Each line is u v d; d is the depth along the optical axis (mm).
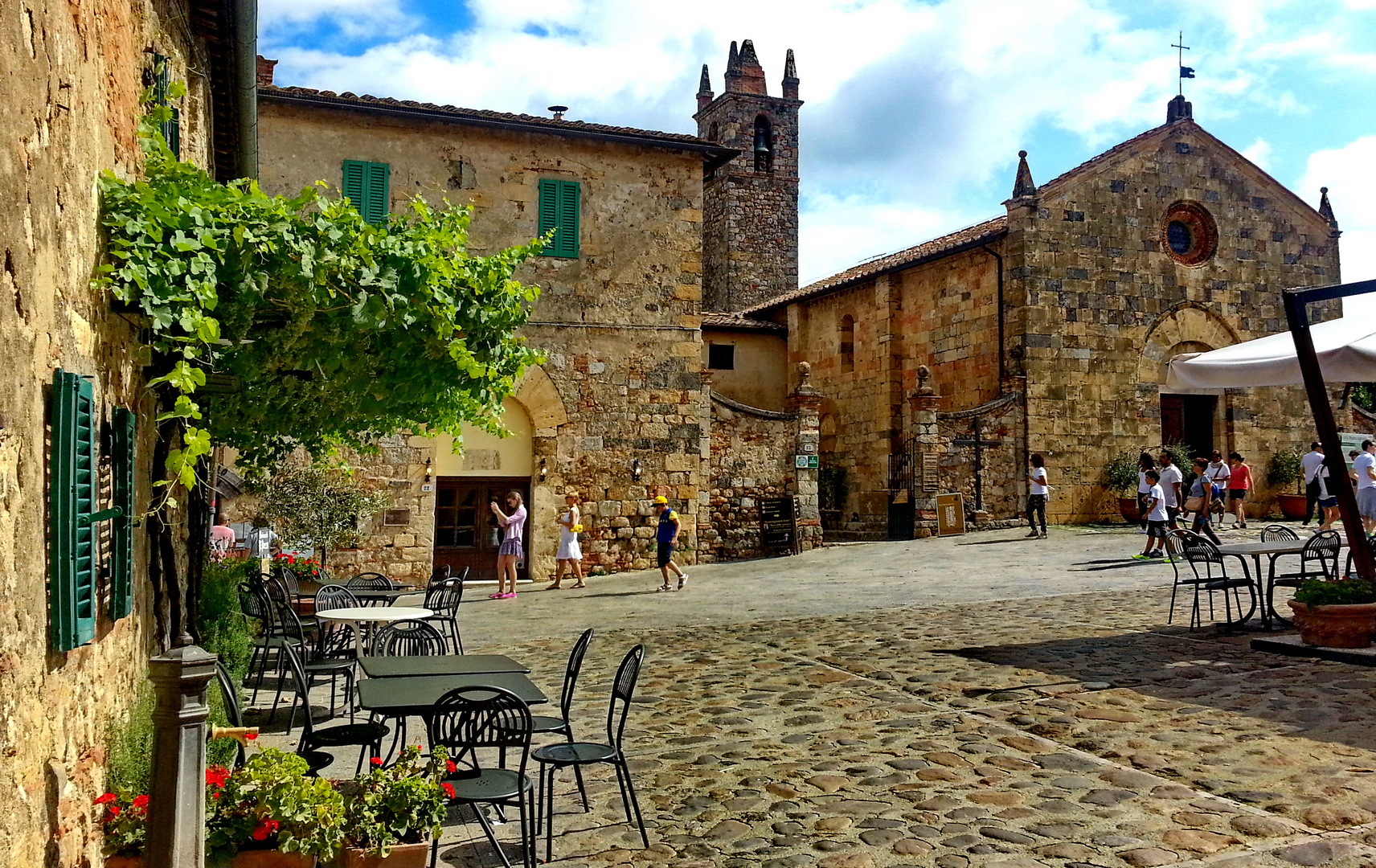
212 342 5344
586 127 20781
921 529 23672
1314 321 28406
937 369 27266
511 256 7266
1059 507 24531
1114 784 6410
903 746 7430
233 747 5754
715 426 22500
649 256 21578
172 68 7359
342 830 4605
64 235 4031
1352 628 9727
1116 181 25859
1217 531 21391
